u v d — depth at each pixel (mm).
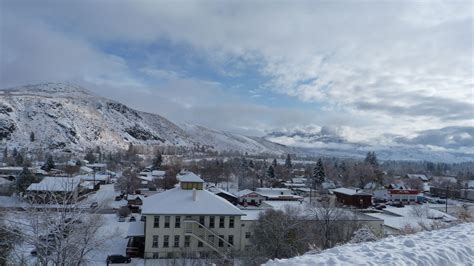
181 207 38625
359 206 75000
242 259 30203
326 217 36406
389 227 40906
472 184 129750
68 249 16250
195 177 44594
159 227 37406
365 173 122938
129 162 183625
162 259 35594
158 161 147750
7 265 17984
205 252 36281
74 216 16672
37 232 15930
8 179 86062
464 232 15406
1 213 17797
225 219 39156
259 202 75375
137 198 69312
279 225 34406
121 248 37594
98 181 96812
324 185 111875
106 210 62000
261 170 144500
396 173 185125
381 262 10242
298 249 32750
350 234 36531
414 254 11062
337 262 10125
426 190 123875
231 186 112188
